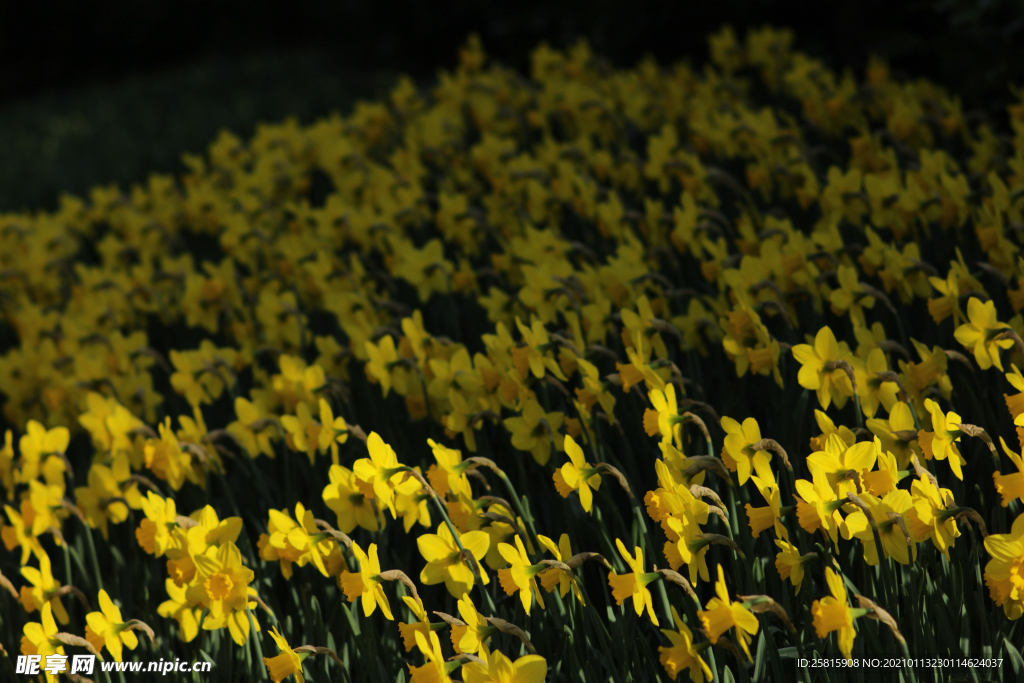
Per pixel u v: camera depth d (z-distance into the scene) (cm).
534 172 540
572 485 241
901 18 718
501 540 247
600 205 475
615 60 873
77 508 319
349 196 609
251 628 256
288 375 358
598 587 290
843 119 595
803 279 353
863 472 221
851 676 224
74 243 680
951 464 232
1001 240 345
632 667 245
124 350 440
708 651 217
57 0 2509
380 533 283
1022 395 233
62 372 476
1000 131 564
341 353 394
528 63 945
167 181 743
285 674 231
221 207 652
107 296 544
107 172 982
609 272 378
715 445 316
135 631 298
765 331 298
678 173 521
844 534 216
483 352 448
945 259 405
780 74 707
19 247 704
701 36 841
